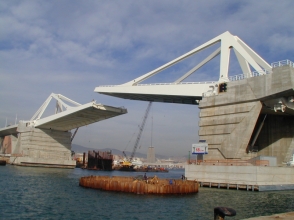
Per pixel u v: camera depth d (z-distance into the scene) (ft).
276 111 150.82
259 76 142.20
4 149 533.96
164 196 108.88
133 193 114.21
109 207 88.43
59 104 323.16
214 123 156.15
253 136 169.27
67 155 371.56
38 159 346.33
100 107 254.06
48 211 82.38
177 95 179.63
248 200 102.22
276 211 83.92
